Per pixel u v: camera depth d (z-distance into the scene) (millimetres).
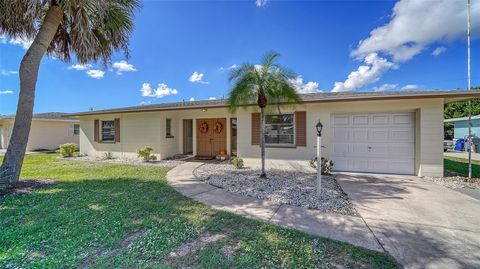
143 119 11570
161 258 2504
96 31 6773
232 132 11711
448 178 6875
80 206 4219
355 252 2658
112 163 10336
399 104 7359
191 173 7777
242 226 3402
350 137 8055
